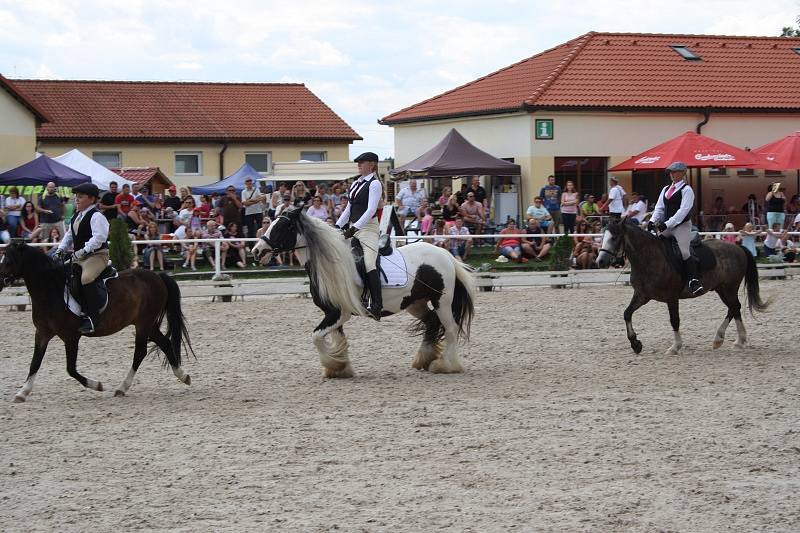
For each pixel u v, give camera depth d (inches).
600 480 295.6
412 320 677.9
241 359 537.6
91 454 339.0
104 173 1110.4
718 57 1422.2
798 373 469.4
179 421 386.9
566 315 697.6
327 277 454.9
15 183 1015.0
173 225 1020.5
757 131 1322.6
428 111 1412.4
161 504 281.4
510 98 1273.4
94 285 424.8
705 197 1275.8
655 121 1272.1
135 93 1739.7
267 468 315.9
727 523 257.1
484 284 861.8
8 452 343.9
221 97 1786.4
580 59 1336.1
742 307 729.0
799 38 1529.3
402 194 1090.1
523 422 372.8
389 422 377.1
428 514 267.0
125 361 532.7
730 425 362.9
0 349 577.9
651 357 524.7
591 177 1254.3
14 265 412.8
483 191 1115.9
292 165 1403.8
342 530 256.2
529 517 263.3
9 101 1262.3
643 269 524.1
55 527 265.0
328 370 474.3
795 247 1021.2
